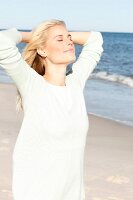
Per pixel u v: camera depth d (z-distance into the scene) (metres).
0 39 2.34
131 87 21.39
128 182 6.35
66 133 2.47
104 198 5.71
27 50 2.62
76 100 2.60
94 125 10.95
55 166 2.45
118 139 9.23
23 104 2.50
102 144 8.71
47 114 2.45
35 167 2.44
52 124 2.44
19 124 10.51
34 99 2.46
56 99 2.51
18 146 2.48
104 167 7.03
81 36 2.99
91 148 8.32
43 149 2.45
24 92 2.46
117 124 11.23
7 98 15.40
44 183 2.44
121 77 24.41
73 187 2.54
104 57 49.94
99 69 36.09
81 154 2.57
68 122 2.48
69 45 2.58
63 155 2.47
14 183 2.46
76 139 2.53
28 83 2.45
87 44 3.00
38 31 2.57
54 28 2.57
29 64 2.64
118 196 5.80
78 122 2.53
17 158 2.47
